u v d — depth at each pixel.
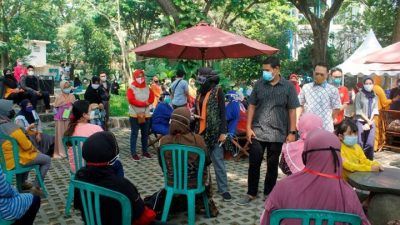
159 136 8.10
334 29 32.53
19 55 27.72
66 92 7.79
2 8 27.12
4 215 2.96
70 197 4.55
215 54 8.23
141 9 29.50
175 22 10.33
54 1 34.59
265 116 4.83
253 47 6.53
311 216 2.20
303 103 5.27
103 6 28.53
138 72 7.52
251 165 4.95
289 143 4.11
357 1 23.33
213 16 19.41
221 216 4.55
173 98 7.71
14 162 4.72
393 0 21.20
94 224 2.70
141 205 2.77
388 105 9.08
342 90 7.13
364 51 12.89
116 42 36.56
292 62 22.89
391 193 3.49
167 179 4.20
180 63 9.76
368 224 2.40
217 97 4.96
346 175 4.08
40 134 6.62
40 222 4.36
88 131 4.56
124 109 14.95
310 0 16.39
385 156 8.51
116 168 3.08
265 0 15.09
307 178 2.45
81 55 41.00
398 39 12.24
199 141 4.16
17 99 11.42
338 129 4.25
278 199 2.48
